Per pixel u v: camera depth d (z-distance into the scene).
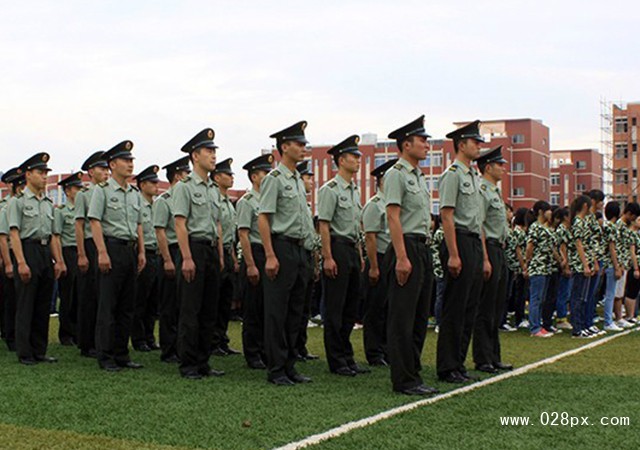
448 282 7.17
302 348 8.80
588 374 7.43
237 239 11.55
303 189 7.44
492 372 7.73
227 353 9.52
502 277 8.05
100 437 4.91
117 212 7.96
